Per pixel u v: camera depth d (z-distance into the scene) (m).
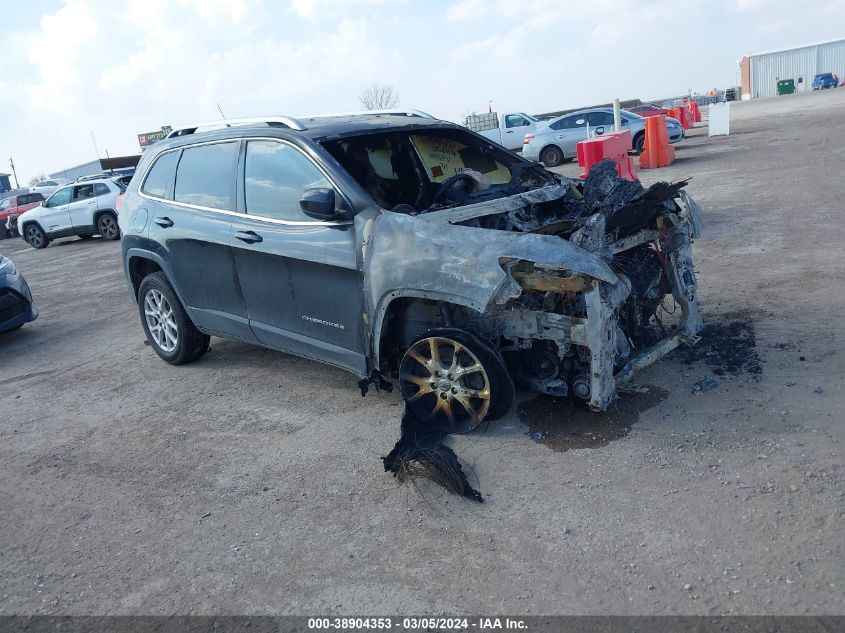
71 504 4.03
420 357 4.15
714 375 4.44
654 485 3.38
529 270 3.68
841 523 2.90
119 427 5.06
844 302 5.38
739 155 16.45
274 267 4.75
